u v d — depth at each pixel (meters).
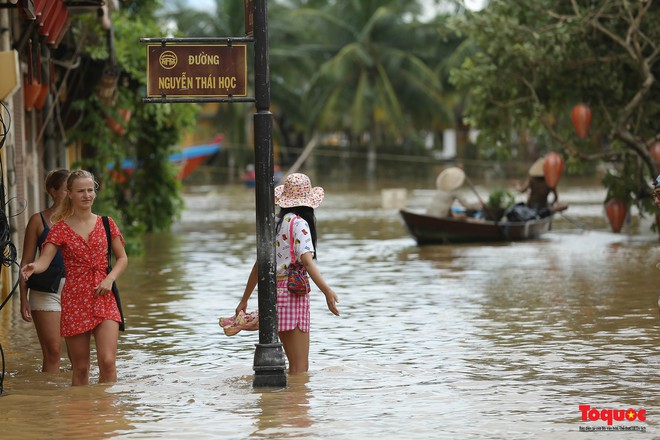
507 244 47.47
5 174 30.38
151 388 18.05
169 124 53.16
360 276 35.56
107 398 17.22
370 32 131.12
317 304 28.73
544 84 48.72
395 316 26.28
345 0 133.62
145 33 47.06
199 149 113.56
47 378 19.25
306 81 136.25
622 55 47.44
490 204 54.66
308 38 132.38
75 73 41.84
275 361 17.91
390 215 69.88
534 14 47.88
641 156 47.41
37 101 36.69
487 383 18.06
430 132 145.75
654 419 15.32
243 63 17.75
